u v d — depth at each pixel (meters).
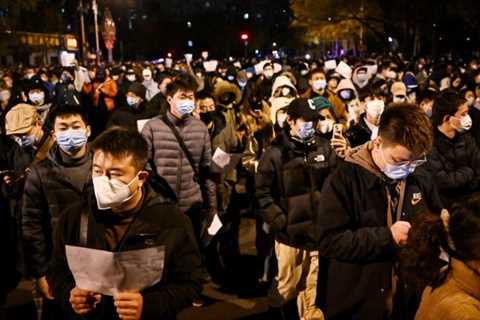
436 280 2.25
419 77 14.93
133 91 7.98
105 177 2.68
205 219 5.39
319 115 5.23
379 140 3.07
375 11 40.16
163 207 2.86
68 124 3.88
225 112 7.52
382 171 3.17
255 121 7.21
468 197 2.23
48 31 39.66
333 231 3.25
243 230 8.20
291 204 4.74
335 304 3.34
